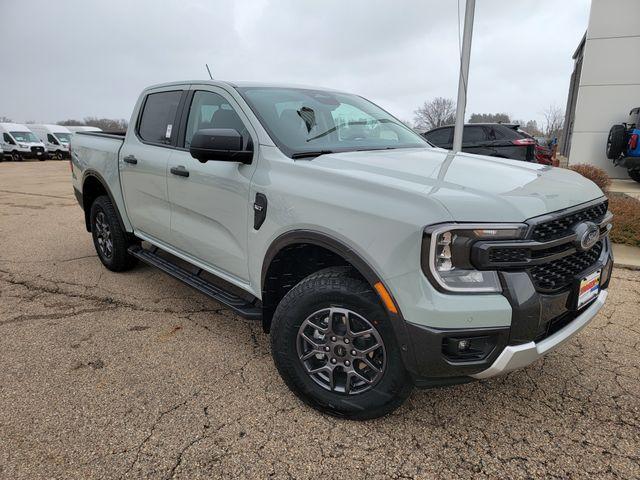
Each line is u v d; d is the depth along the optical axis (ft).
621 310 12.65
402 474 6.86
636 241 18.51
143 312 12.48
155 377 9.32
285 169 8.46
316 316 7.82
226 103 10.30
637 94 41.16
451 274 6.34
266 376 9.39
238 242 9.50
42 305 12.92
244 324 11.83
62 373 9.43
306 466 7.00
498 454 7.27
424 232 6.28
